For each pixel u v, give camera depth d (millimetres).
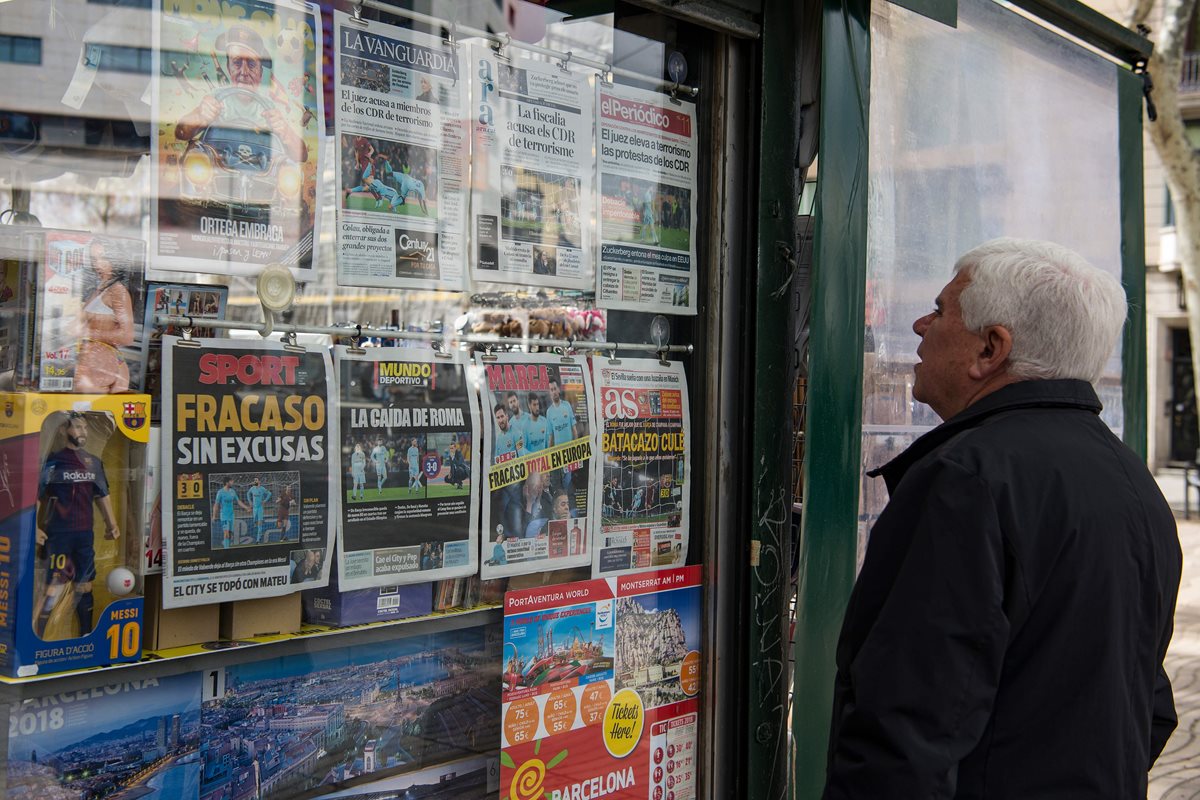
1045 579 1427
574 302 2352
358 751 2025
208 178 1779
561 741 2318
